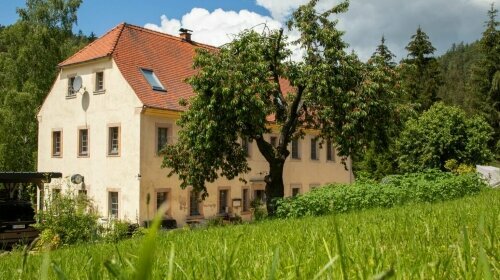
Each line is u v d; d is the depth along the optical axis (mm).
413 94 57469
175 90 28734
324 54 20234
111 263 781
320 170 37688
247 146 31578
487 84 55469
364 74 20719
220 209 30000
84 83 29203
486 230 3154
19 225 20938
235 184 30797
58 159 30453
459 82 94562
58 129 30547
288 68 20922
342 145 20766
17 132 35031
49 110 31125
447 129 39281
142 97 26516
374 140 21438
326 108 20141
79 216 17500
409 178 19500
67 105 30062
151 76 28484
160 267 1927
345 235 3654
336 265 1456
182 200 27734
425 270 1479
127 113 26750
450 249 2176
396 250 2219
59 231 17234
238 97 19109
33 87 35812
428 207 9648
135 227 21266
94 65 28672
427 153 39750
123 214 26641
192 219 27938
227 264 1493
